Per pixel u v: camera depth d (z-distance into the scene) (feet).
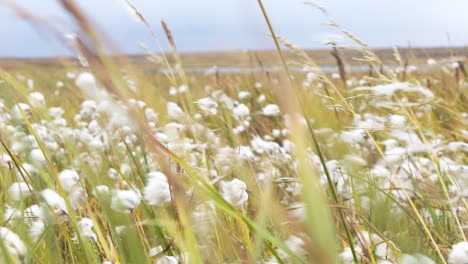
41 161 4.99
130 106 1.32
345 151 1.77
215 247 3.16
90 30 1.06
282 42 2.60
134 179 5.74
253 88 16.55
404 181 6.05
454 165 6.54
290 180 4.10
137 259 1.99
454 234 5.42
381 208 3.05
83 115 10.91
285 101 1.13
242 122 11.26
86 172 2.32
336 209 4.16
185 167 2.37
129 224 2.07
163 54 4.59
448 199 5.34
